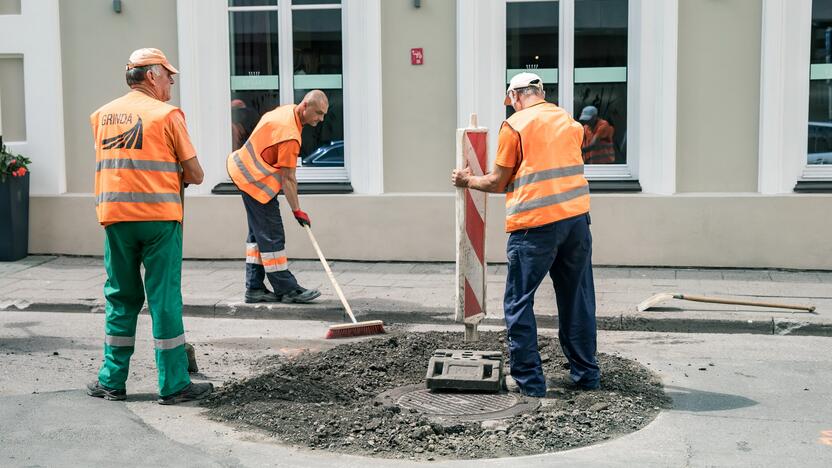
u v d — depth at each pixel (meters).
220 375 6.62
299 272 10.07
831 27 9.75
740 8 9.83
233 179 8.56
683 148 10.04
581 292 6.06
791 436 5.30
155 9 10.75
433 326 8.23
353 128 10.55
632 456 4.98
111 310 5.97
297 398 5.94
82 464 4.85
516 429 5.34
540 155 5.88
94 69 10.91
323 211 10.52
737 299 8.46
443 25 10.30
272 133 8.34
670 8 9.83
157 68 6.10
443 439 5.22
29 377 6.52
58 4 10.88
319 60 10.70
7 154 10.67
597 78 10.30
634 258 10.07
